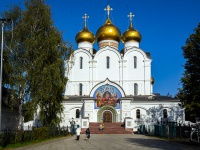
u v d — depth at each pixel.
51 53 40.88
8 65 38.44
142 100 71.62
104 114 71.25
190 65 34.28
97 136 52.53
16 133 34.72
